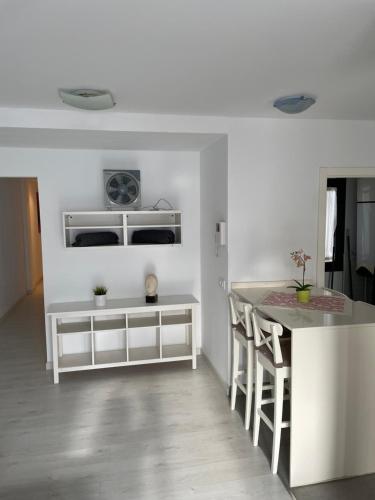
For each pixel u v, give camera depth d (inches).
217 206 134.6
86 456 98.5
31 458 98.0
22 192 283.7
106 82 88.4
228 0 54.8
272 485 87.8
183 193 156.6
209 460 96.3
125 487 87.4
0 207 228.4
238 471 92.4
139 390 133.2
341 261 168.9
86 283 152.4
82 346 154.0
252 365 106.5
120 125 114.3
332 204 165.2
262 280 127.9
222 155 126.9
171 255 158.9
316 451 87.8
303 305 105.1
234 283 126.0
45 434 108.3
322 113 119.3
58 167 145.3
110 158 148.9
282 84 91.4
